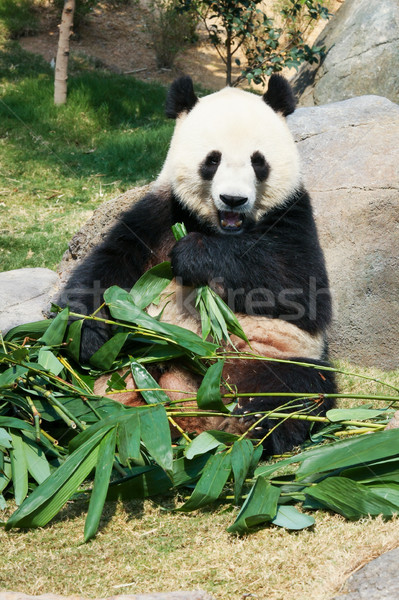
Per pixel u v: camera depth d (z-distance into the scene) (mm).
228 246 4398
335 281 5758
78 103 13469
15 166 11570
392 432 3414
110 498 3549
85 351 4480
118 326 4535
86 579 2871
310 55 11898
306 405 4172
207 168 4539
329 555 2900
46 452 3820
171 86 4949
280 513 3229
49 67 15258
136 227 4836
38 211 10195
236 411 4172
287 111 4984
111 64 16344
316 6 13703
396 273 5652
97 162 11867
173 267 4355
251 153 4484
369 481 3375
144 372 4008
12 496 3676
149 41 17609
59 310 4434
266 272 4434
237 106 4602
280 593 2701
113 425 3516
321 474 3492
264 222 4691
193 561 2965
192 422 4273
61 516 3434
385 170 5785
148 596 2570
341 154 6059
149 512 3447
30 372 3875
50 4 17969
